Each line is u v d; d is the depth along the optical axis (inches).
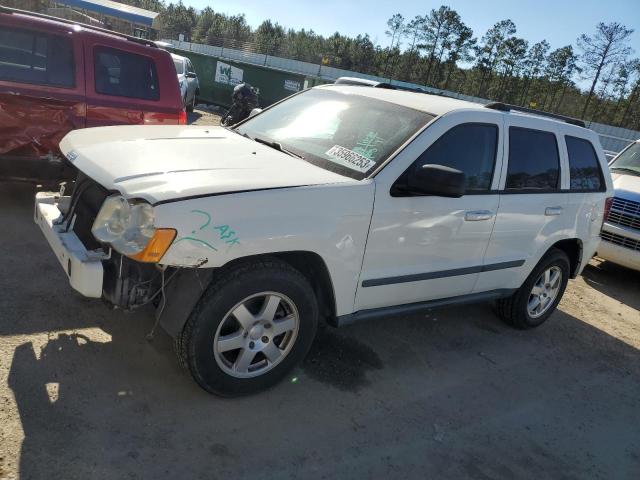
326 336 166.9
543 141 181.5
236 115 352.5
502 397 156.5
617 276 311.3
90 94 217.6
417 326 188.9
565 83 3321.9
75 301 155.1
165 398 124.4
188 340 116.7
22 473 96.1
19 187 240.2
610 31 2778.1
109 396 121.0
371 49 3718.0
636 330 232.1
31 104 204.8
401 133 146.3
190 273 117.9
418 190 135.1
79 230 125.6
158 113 237.0
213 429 118.0
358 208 129.7
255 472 108.7
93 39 218.7
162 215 105.5
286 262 129.0
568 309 240.5
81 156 131.0
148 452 107.9
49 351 131.2
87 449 105.2
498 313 206.1
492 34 3415.4
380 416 135.0
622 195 284.4
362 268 136.7
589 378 179.8
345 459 117.6
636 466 138.6
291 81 708.7
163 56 239.1
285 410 129.4
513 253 177.8
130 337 144.1
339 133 152.4
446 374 162.1
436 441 130.3
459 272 161.5
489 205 160.7
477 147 157.8
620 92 2955.2
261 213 115.6
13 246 182.1
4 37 201.3
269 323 126.3
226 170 124.8
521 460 130.7
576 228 198.1
